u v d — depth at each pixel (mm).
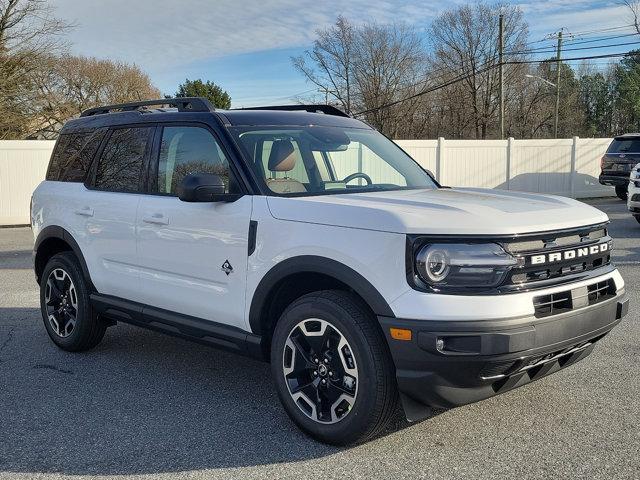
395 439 3756
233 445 3734
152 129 4859
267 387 4730
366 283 3369
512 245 3281
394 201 3744
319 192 4199
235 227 4008
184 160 4539
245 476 3357
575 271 3604
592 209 3986
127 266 4871
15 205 17406
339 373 3580
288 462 3504
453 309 3154
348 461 3498
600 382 4648
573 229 3588
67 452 3666
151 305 4723
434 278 3225
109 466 3492
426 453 3572
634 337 5773
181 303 4445
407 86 53812
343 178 4602
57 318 5672
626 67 53062
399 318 3236
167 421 4102
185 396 4555
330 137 4715
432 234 3240
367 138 5059
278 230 3779
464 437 3770
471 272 3209
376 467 3420
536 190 22641
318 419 3682
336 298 3562
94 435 3898
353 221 3477
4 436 3895
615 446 3613
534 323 3246
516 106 53688
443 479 3271
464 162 21375
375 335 3400
